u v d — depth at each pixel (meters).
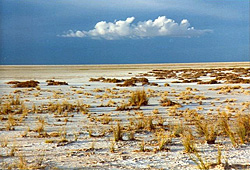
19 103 20.02
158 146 8.95
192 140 9.47
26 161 7.38
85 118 14.55
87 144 9.30
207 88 30.53
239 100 21.25
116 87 32.81
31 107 18.55
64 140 9.65
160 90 29.41
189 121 13.27
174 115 15.16
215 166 6.75
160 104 19.61
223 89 28.47
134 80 37.59
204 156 7.76
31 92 28.08
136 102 19.30
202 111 16.59
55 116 15.11
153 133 10.91
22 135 10.49
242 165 6.70
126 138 10.09
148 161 7.38
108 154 8.12
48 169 6.77
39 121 13.45
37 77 50.94
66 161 7.45
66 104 18.05
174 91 27.77
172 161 7.35
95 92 28.06
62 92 27.89
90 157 7.83
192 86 33.06
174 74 54.66
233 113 15.63
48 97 23.52
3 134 10.91
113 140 9.80
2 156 7.87
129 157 7.78
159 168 6.80
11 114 15.77
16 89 31.19
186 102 20.61
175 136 10.30
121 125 12.50
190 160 7.40
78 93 26.88
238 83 34.72
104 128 11.91
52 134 10.59
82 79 45.56
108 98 23.31
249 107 17.88
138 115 15.30
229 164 6.85
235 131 10.52
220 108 17.75
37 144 9.33
